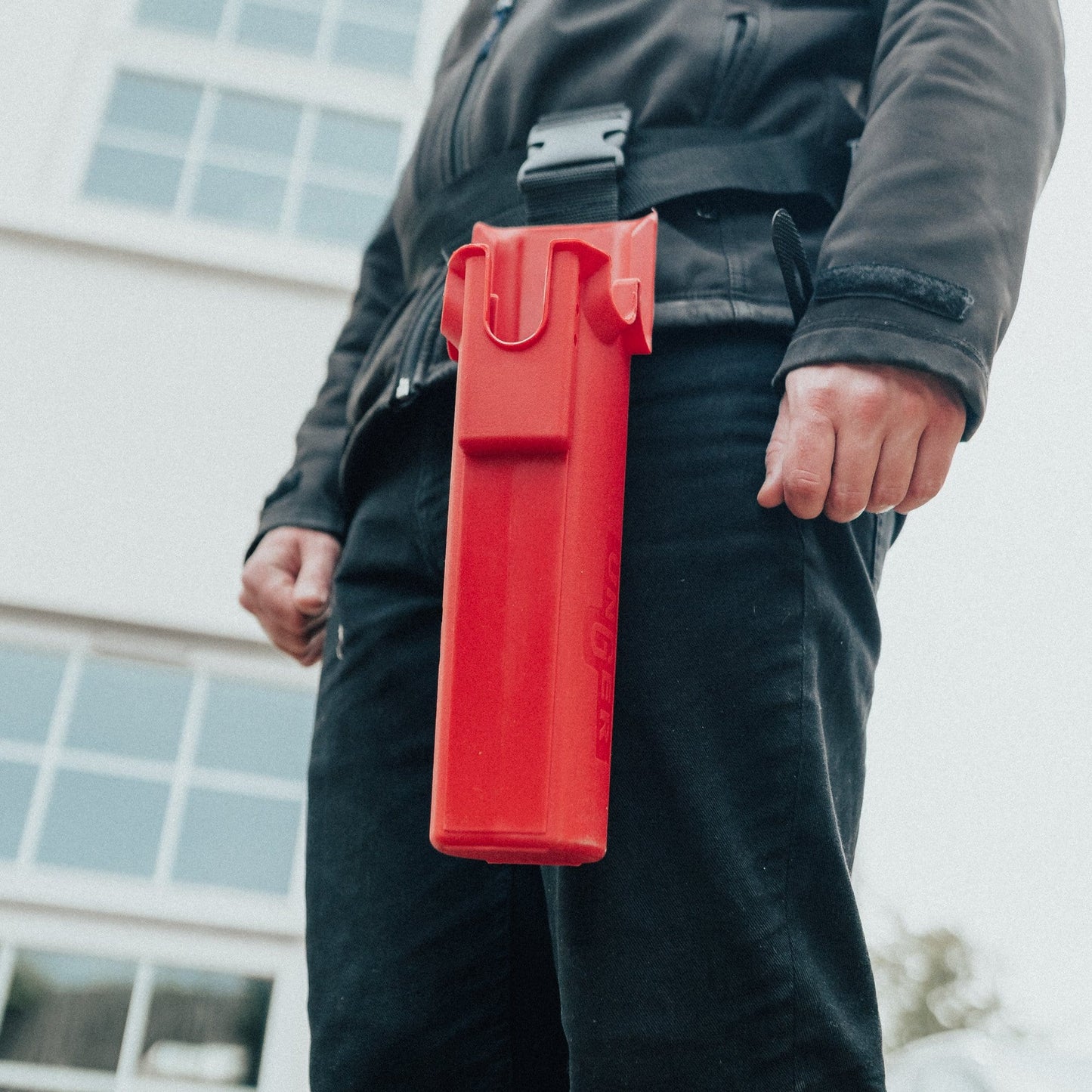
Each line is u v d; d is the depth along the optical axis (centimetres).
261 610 104
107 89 372
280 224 366
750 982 61
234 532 317
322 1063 76
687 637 65
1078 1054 290
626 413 64
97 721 294
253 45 383
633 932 62
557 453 60
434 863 78
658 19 82
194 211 364
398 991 75
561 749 56
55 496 313
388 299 113
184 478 320
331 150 376
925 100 70
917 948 2094
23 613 300
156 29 380
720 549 67
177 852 286
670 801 63
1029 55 74
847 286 66
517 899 78
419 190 93
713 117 79
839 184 80
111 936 268
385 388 83
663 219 75
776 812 63
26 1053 258
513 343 61
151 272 337
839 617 69
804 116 81
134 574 308
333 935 79
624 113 79
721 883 61
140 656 299
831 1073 61
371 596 84
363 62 388
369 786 80
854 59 85
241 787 294
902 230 66
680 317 71
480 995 76
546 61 83
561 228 65
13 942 265
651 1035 61
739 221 76
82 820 286
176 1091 260
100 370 326
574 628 58
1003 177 69
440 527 77
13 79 362
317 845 83
